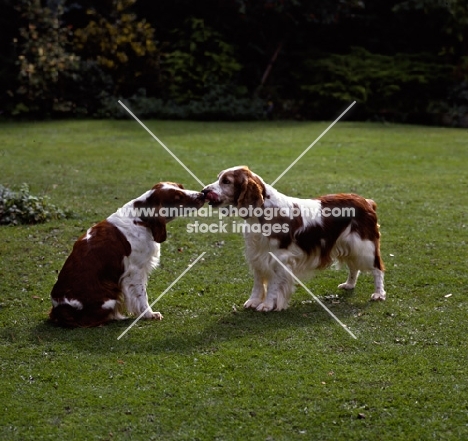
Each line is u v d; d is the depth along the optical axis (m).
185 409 4.66
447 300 6.59
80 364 5.25
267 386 4.94
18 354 5.42
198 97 19.61
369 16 21.55
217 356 5.39
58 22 19.23
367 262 6.57
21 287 6.88
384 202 10.16
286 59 21.53
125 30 19.56
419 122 19.70
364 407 4.68
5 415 4.58
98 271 5.89
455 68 19.56
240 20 20.88
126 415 4.58
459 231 8.73
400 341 5.69
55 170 12.12
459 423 4.51
